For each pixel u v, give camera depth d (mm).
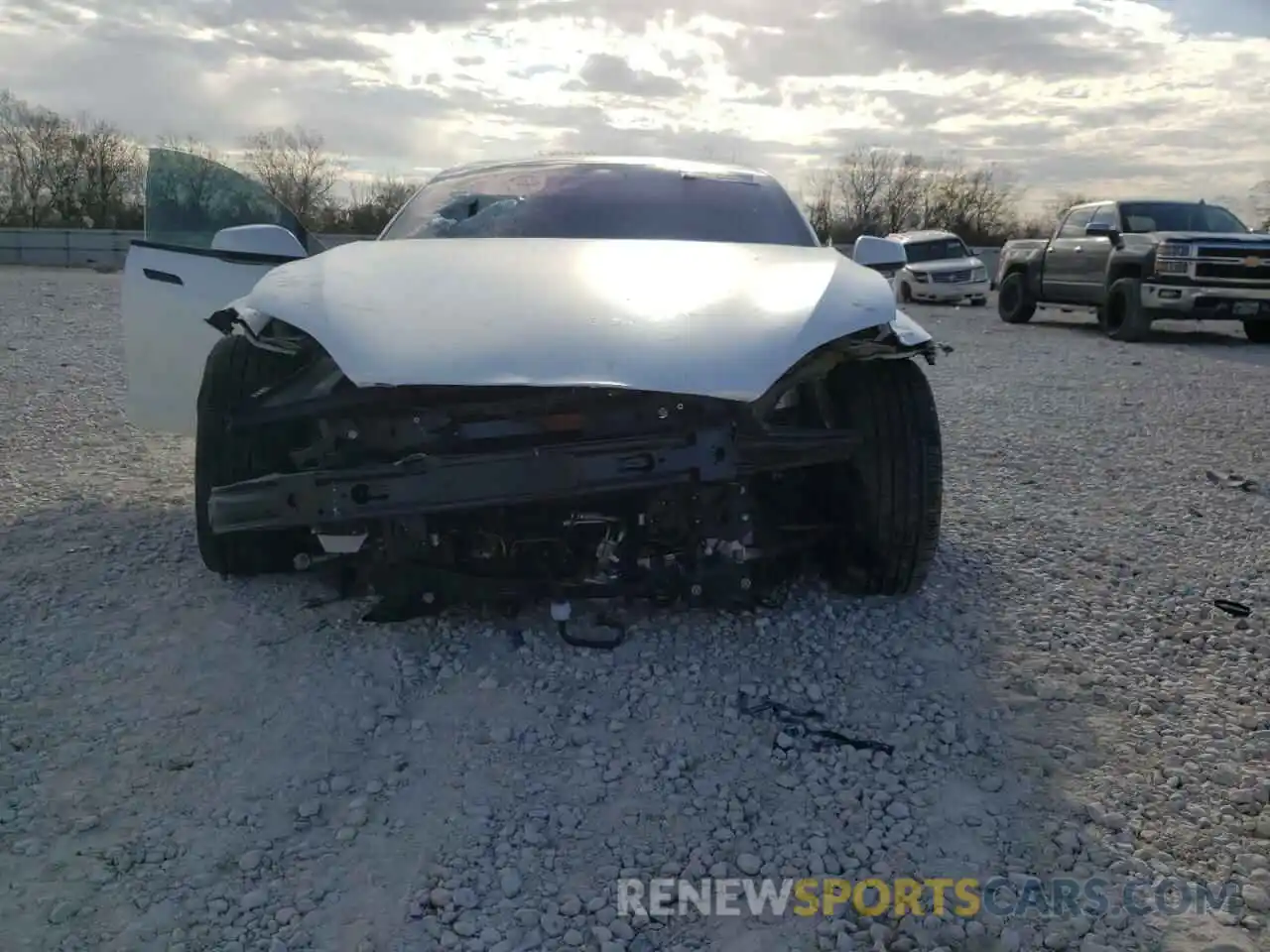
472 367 3002
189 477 5734
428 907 2439
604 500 3369
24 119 43875
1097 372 10922
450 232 4582
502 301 3314
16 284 21359
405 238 4617
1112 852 2648
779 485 3867
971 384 9875
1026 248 17922
